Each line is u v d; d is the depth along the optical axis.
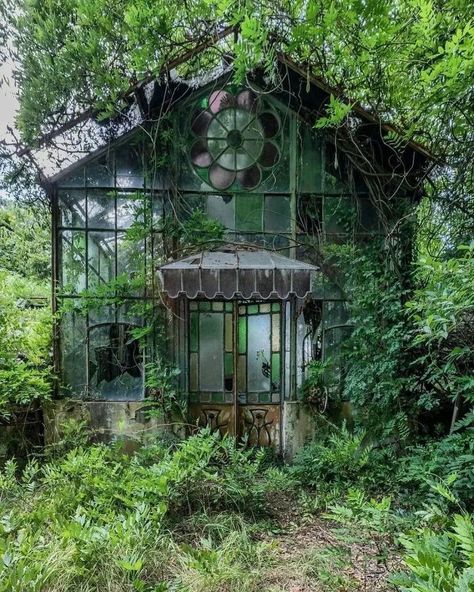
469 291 2.96
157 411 5.93
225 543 3.56
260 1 4.09
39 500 4.15
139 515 3.48
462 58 3.31
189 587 2.89
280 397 6.20
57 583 2.79
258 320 6.31
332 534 3.94
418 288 5.57
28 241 8.46
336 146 5.66
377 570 3.27
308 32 3.87
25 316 6.16
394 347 5.64
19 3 5.10
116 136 5.96
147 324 6.08
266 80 5.78
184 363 6.12
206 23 5.24
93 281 6.08
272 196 6.30
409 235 5.91
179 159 6.16
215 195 6.26
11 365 5.68
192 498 4.27
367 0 3.55
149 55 5.14
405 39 3.87
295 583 3.17
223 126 6.25
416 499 4.38
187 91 6.11
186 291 5.21
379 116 5.24
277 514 4.44
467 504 3.84
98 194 6.07
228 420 6.18
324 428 6.09
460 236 5.07
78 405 5.97
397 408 5.84
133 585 2.77
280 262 5.55
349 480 4.98
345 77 5.02
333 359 6.22
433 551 2.22
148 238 6.12
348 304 6.19
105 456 5.04
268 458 5.98
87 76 5.31
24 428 5.81
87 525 3.31
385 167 6.09
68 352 6.04
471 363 4.92
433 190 5.51
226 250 5.99
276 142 6.29
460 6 3.55
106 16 5.08
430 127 5.11
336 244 6.27
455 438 4.40
